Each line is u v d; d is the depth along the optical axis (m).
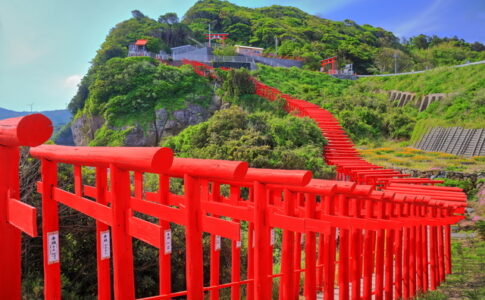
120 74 45.66
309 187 4.48
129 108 42.09
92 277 8.52
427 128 35.31
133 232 2.57
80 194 3.41
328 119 31.81
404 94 47.00
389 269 8.55
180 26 74.31
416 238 10.49
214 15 102.38
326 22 113.00
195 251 2.71
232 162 2.50
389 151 32.41
